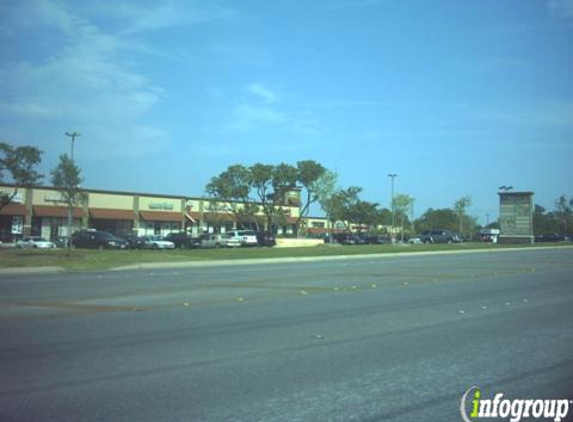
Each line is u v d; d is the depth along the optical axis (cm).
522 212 7606
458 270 2744
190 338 1014
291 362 844
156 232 8625
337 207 9206
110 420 594
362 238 9012
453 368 815
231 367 812
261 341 991
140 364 826
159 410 626
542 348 949
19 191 7138
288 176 8519
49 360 846
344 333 1070
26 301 1537
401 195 11081
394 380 751
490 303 1504
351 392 697
